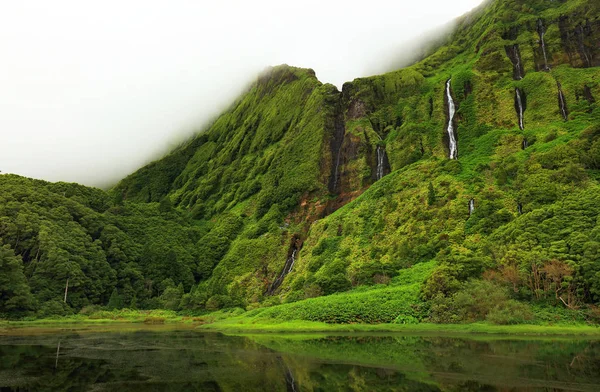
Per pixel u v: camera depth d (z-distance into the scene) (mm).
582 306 55188
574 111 128000
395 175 127500
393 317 61031
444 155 136750
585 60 151000
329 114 180375
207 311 102312
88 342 53312
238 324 73562
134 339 56688
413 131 149125
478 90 156750
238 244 142625
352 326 60031
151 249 137875
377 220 110125
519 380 27562
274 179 170125
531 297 58812
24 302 92375
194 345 49344
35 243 111875
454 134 146875
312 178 157875
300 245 131125
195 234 163375
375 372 31094
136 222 154125
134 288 122812
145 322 91125
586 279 56000
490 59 164750
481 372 30062
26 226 112438
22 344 51438
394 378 28906
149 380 30047
